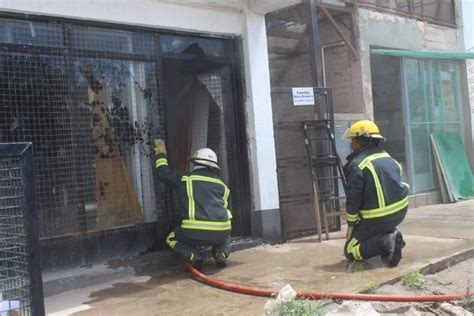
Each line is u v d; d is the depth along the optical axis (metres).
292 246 6.62
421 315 4.08
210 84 6.73
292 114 7.26
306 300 3.91
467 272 5.21
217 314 4.13
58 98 5.31
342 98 10.09
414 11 11.45
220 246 5.62
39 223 5.13
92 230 5.54
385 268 5.11
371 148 5.39
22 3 4.97
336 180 7.41
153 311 4.32
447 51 10.88
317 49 7.73
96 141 5.61
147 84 6.01
